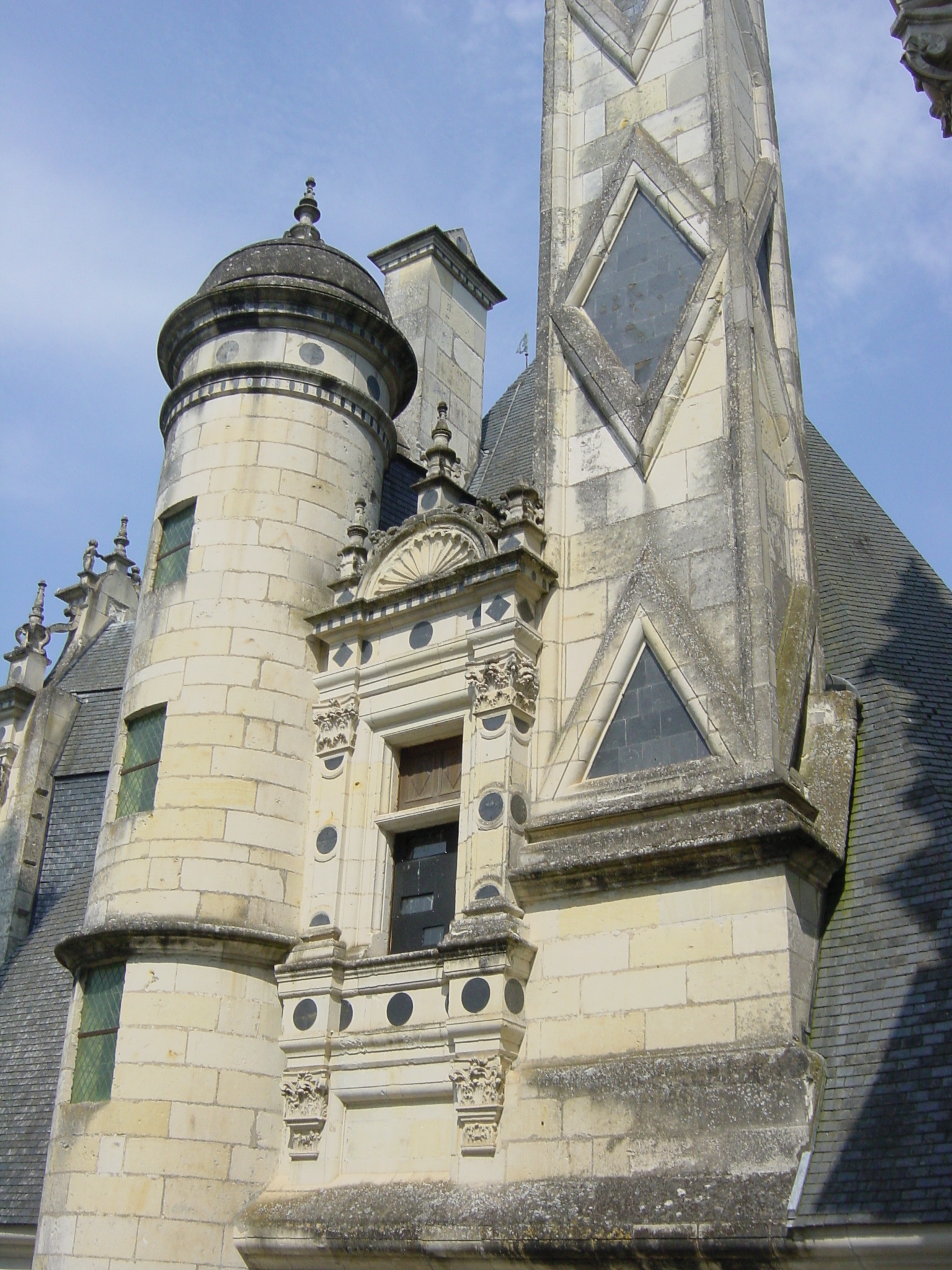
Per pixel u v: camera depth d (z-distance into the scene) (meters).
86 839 23.72
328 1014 15.64
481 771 15.52
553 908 14.52
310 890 16.69
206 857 16.50
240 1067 15.66
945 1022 12.02
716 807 13.84
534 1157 13.41
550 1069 13.73
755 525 15.16
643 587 15.66
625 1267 12.16
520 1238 12.70
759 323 16.88
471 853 15.16
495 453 24.06
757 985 12.83
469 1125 13.88
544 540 16.78
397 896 16.59
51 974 21.42
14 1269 17.34
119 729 18.20
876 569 17.83
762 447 15.96
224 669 17.52
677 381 16.61
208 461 18.94
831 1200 11.26
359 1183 14.73
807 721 15.02
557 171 19.28
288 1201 15.02
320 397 19.47
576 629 16.16
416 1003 15.14
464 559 17.19
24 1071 19.80
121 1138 15.16
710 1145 12.37
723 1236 11.52
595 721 15.30
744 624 14.72
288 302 19.72
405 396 21.31
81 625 28.30
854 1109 11.91
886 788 14.23
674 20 19.11
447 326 25.33
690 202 17.70
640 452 16.48
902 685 15.34
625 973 13.69
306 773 17.47
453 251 25.86
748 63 19.25
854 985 12.86
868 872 13.64
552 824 14.86
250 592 18.00
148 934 15.94
